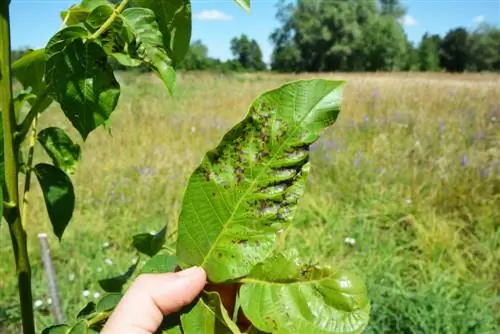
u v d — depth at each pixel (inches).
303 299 24.1
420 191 212.7
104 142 311.4
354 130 309.0
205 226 25.2
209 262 25.2
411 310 123.4
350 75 1051.9
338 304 23.9
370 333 117.0
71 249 177.2
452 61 2304.4
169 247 41.2
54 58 30.1
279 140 24.6
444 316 121.5
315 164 244.1
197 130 350.0
